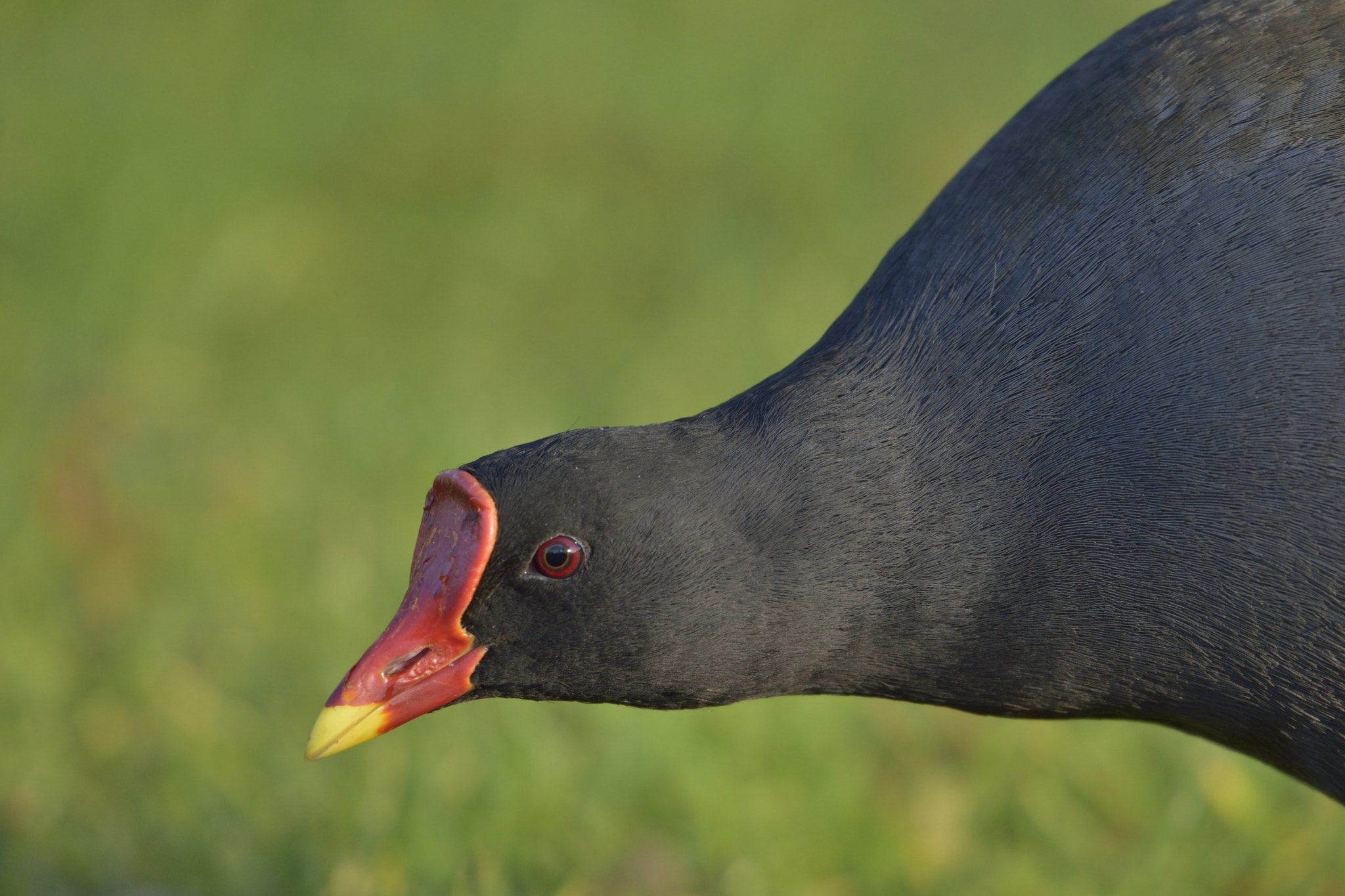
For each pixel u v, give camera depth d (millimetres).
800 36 19625
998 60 18625
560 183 16297
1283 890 7766
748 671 5867
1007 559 5820
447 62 18375
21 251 14156
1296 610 5641
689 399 11922
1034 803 8195
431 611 5879
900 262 6207
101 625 9641
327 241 15367
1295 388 5531
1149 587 5754
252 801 8242
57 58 17234
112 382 12320
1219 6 6094
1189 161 5773
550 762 8219
